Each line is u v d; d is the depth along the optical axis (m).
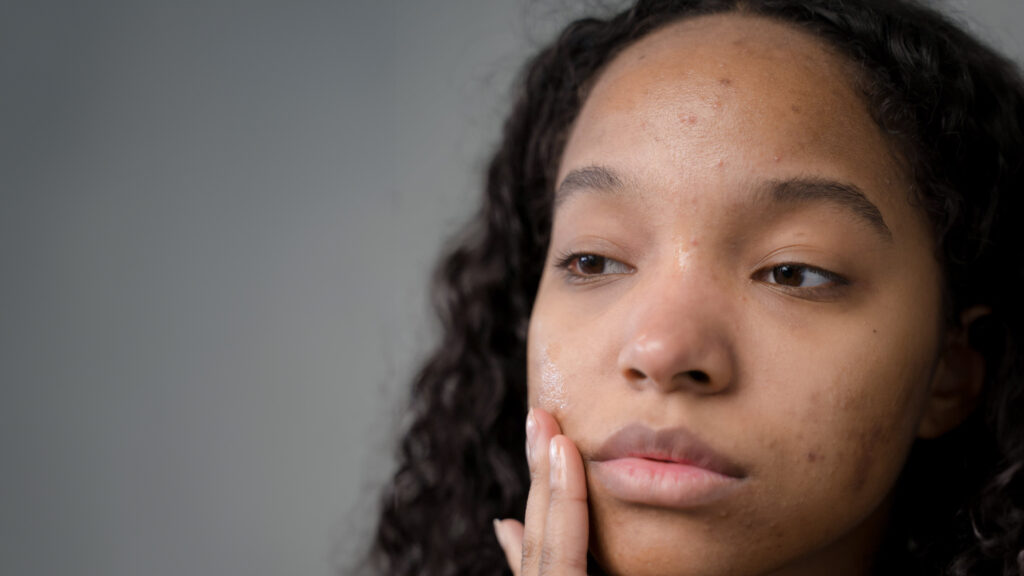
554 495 0.89
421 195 1.83
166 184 1.93
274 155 1.92
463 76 1.78
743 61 0.95
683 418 0.83
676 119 0.91
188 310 1.93
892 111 0.95
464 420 1.40
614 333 0.89
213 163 1.92
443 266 1.46
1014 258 1.06
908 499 1.07
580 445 0.90
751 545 0.84
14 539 1.93
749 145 0.89
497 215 1.38
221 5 1.92
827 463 0.85
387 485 1.46
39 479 1.94
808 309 0.87
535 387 0.97
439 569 1.39
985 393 1.05
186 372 1.93
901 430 0.90
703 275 0.86
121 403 1.94
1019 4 1.38
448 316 1.44
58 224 1.95
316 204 1.90
